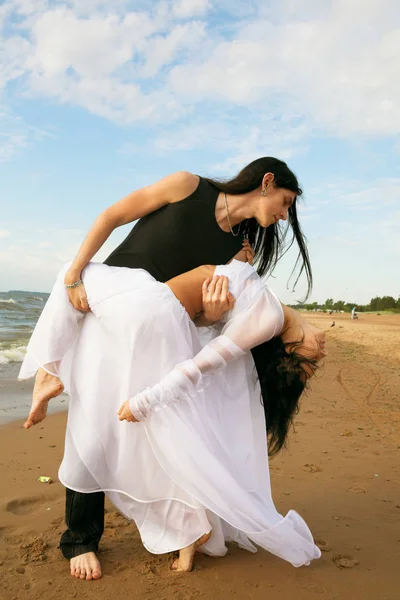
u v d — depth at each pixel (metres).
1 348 13.37
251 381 2.93
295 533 2.71
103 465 2.70
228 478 2.61
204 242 2.93
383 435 6.26
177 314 2.69
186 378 2.58
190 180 2.88
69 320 2.80
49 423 6.41
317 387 9.82
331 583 2.71
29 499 3.82
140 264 2.90
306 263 3.32
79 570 2.71
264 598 2.56
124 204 2.83
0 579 2.67
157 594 2.56
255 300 2.72
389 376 11.77
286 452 5.27
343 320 41.69
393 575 2.82
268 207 2.92
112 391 2.70
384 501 4.00
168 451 2.58
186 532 2.73
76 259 2.78
